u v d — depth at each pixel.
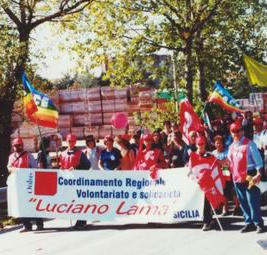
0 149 17.91
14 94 17.58
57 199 10.92
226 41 21.31
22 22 18.17
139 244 9.41
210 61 21.27
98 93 39.34
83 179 10.85
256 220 9.66
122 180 10.76
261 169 9.53
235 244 8.98
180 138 12.65
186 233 10.02
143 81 22.41
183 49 20.61
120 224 11.20
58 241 10.05
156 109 21.84
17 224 11.97
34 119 11.84
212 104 20.98
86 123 39.72
